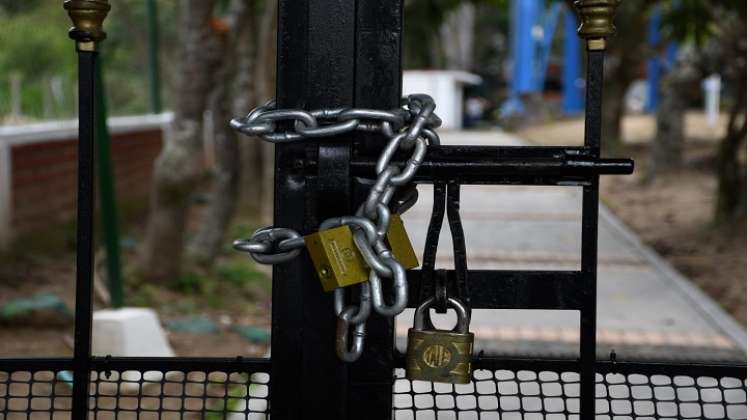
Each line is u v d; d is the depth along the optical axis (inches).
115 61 585.6
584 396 65.7
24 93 393.4
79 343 68.2
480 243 395.2
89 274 67.5
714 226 420.8
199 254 322.3
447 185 63.7
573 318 273.1
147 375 199.6
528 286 64.7
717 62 586.2
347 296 63.6
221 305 289.1
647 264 363.3
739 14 419.2
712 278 337.1
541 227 438.0
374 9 64.6
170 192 286.7
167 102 671.8
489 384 199.5
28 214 352.5
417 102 65.1
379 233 60.4
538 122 1190.9
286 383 66.7
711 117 968.3
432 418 176.9
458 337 63.4
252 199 469.1
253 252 61.9
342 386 65.4
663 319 275.9
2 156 328.8
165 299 282.2
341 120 61.6
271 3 399.2
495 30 1985.7
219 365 72.7
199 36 282.0
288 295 66.1
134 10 596.7
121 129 472.1
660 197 540.7
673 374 72.1
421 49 1647.4
